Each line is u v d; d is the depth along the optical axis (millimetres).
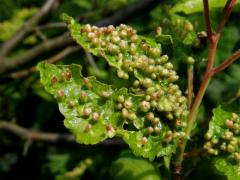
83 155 317
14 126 306
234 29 268
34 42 339
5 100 332
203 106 247
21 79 323
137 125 145
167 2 219
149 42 154
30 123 341
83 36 148
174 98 147
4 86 328
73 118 142
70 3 337
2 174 369
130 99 146
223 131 154
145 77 148
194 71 183
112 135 140
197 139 163
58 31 335
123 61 148
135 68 148
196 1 176
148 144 144
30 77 319
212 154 154
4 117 336
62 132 336
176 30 166
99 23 274
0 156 362
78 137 139
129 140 143
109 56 148
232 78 277
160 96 146
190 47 163
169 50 159
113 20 270
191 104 153
